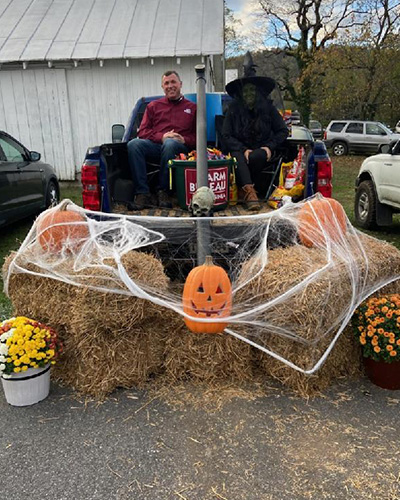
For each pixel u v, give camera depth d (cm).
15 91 1074
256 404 287
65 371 318
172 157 428
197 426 268
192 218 309
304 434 260
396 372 297
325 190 398
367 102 2433
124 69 1044
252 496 218
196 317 269
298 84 2580
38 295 312
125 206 439
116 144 434
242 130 455
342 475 230
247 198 423
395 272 338
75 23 1114
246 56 466
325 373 302
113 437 260
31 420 276
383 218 721
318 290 275
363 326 304
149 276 289
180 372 313
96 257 295
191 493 221
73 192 1037
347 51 2292
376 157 720
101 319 277
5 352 281
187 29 1052
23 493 222
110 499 218
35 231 338
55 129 1094
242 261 357
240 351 307
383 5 2356
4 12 1174
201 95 321
